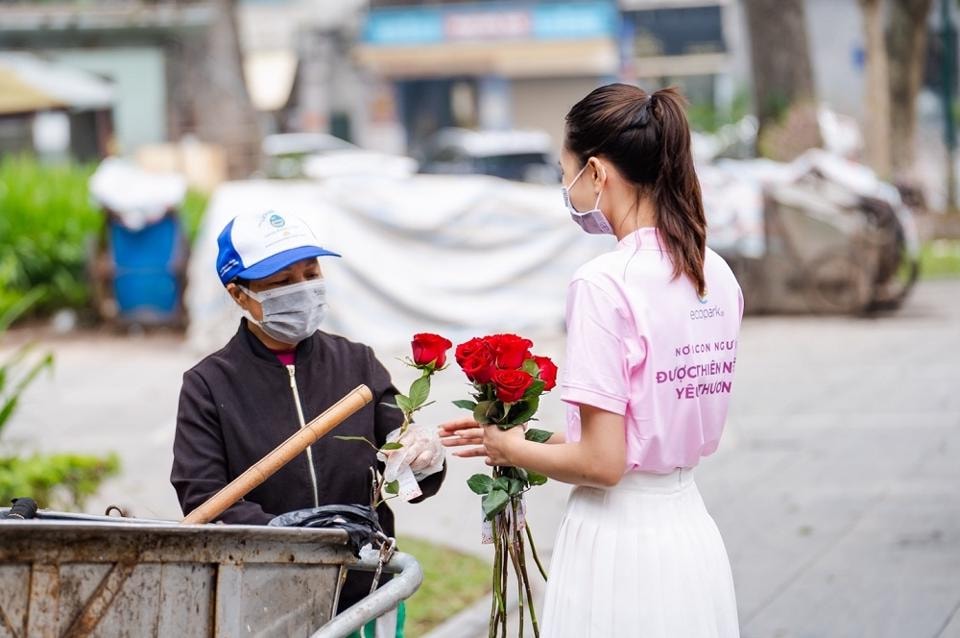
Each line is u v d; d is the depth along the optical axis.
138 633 3.62
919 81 32.72
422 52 53.25
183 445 4.48
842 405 13.65
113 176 19.42
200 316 17.14
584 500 4.26
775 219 19.14
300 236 4.50
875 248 18.92
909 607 7.89
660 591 4.13
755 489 10.70
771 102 26.88
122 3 33.00
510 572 8.70
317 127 55.78
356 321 16.92
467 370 4.14
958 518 9.69
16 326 20.97
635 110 4.14
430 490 4.50
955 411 13.21
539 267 17.41
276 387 4.57
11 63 23.61
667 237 4.11
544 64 53.09
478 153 36.31
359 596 4.52
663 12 53.88
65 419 14.03
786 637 7.48
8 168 22.75
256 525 4.04
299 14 55.69
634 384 4.04
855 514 9.91
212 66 29.48
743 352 16.80
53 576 3.51
